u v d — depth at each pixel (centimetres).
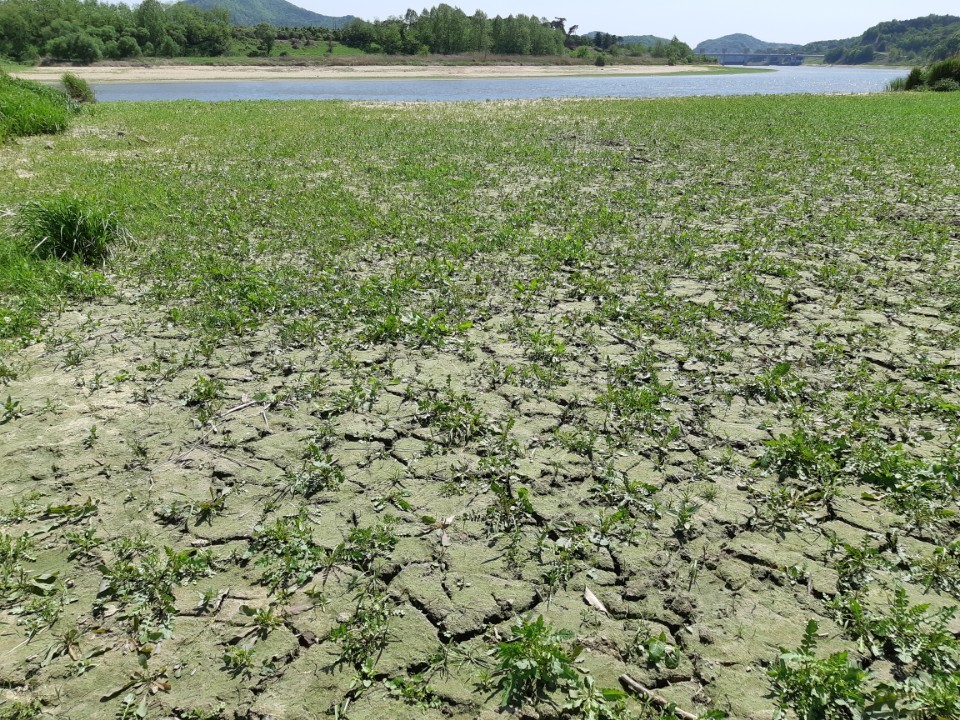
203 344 483
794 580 283
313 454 362
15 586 279
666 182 1055
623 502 326
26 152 1309
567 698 233
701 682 241
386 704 233
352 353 478
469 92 3991
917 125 1694
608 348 486
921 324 522
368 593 279
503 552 300
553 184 1029
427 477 349
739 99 2677
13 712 230
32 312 537
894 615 258
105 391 429
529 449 370
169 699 236
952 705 220
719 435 380
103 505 329
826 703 227
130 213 820
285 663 249
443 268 642
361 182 1059
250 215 832
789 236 741
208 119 1920
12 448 371
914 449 367
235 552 300
